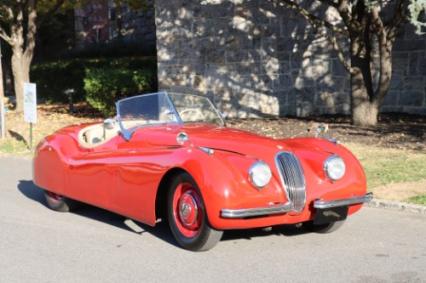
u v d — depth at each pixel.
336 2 13.88
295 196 5.71
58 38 30.09
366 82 13.70
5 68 28.44
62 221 7.26
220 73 16.30
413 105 15.56
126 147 6.73
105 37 27.78
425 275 5.18
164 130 6.56
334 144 6.40
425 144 11.46
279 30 15.73
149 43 25.45
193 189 5.71
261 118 15.84
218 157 5.58
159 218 6.34
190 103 7.14
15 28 19.50
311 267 5.41
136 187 6.16
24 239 6.46
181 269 5.39
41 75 24.50
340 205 5.87
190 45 16.70
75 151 7.30
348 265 5.46
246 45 15.87
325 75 16.22
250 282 5.03
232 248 6.01
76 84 23.44
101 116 18.55
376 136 12.40
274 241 6.26
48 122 17.34
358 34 13.23
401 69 15.63
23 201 8.41
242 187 5.42
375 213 7.44
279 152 5.86
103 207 6.73
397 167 9.57
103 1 26.77
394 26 13.09
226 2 15.92
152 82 18.44
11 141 14.20
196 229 5.79
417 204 7.49
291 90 16.11
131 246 6.14
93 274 5.30
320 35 16.05
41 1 20.50
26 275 5.31
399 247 6.04
